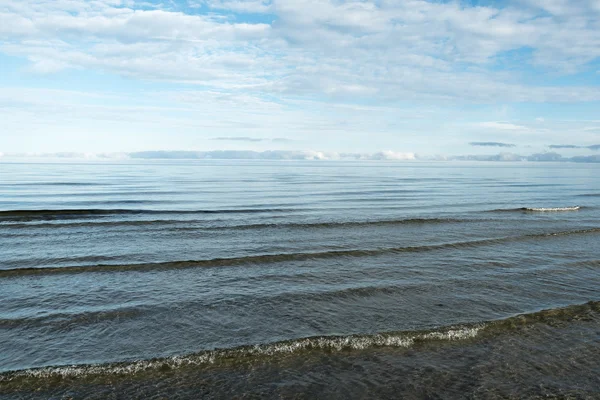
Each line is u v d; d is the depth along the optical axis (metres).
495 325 9.20
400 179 71.25
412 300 10.75
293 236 18.89
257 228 20.81
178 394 6.56
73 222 22.05
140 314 9.68
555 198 37.84
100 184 51.12
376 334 8.57
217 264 14.01
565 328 9.12
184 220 23.16
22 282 11.91
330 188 48.81
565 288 11.80
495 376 7.19
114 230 20.11
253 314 9.74
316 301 10.62
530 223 22.84
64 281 12.05
